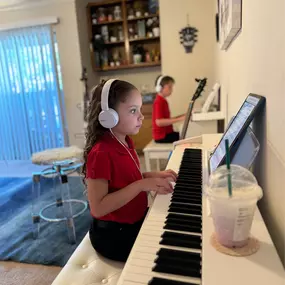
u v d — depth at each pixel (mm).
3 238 1947
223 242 531
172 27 3451
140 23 4008
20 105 3713
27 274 1562
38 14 3488
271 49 667
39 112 3682
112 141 931
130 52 4211
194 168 1086
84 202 2330
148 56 4094
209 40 3381
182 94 3553
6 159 3896
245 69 1099
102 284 810
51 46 3498
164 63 3549
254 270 470
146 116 3975
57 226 2076
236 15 1188
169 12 3428
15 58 3592
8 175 3473
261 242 539
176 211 735
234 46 1448
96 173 853
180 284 484
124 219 944
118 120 916
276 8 616
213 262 495
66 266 898
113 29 4223
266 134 729
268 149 708
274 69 637
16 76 3631
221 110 2309
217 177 542
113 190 905
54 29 3484
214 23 3092
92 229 974
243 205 493
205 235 586
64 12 3420
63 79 3590
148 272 524
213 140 1577
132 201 964
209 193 528
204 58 3436
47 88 3604
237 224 505
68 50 3510
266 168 734
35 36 3496
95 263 903
